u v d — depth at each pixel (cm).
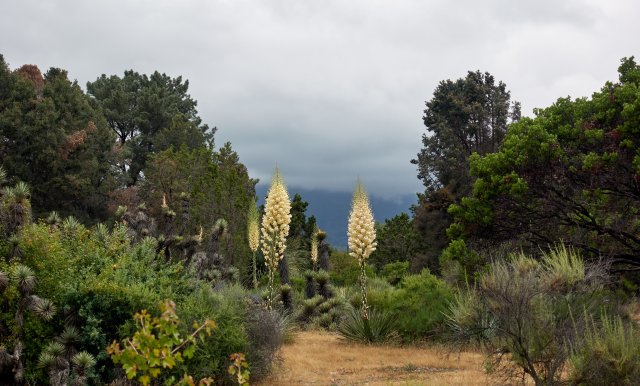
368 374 1228
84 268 1156
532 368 866
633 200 1697
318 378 1191
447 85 5053
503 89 5056
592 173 1591
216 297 1249
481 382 1062
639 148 1555
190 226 2972
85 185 4228
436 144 4753
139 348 418
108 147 4800
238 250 2825
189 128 5841
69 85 4722
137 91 6969
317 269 2933
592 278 1036
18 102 4122
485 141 4766
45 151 4000
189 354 436
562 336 867
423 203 4188
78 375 942
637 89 1664
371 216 1641
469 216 1783
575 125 1730
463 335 1037
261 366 1170
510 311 875
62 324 1062
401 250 4200
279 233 1511
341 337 1770
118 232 1388
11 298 991
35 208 4019
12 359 959
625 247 1755
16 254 1059
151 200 3894
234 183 3136
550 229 1791
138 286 1103
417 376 1165
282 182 1512
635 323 1030
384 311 1706
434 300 1666
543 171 1706
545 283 941
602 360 812
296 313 2164
